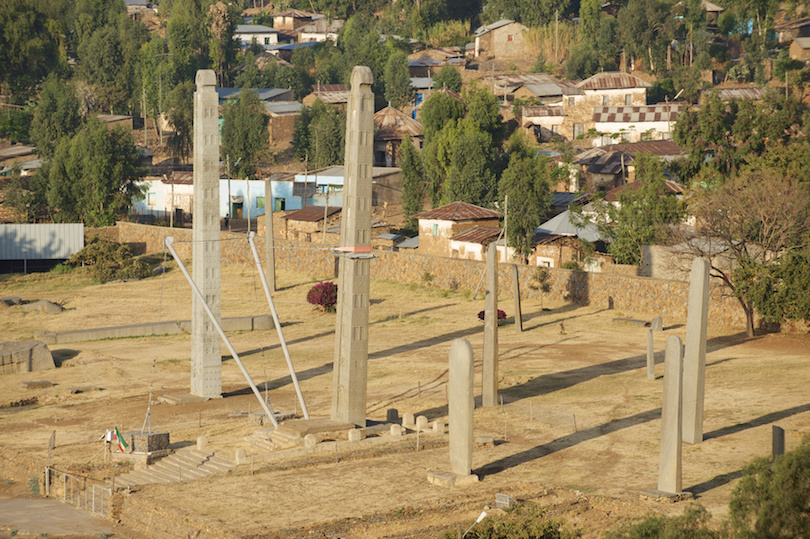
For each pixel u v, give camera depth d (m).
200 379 54.28
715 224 65.94
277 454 38.62
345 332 43.25
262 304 85.19
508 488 33.53
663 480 32.28
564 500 31.88
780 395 44.84
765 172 69.44
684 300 67.62
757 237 65.62
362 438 41.50
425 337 69.19
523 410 46.00
